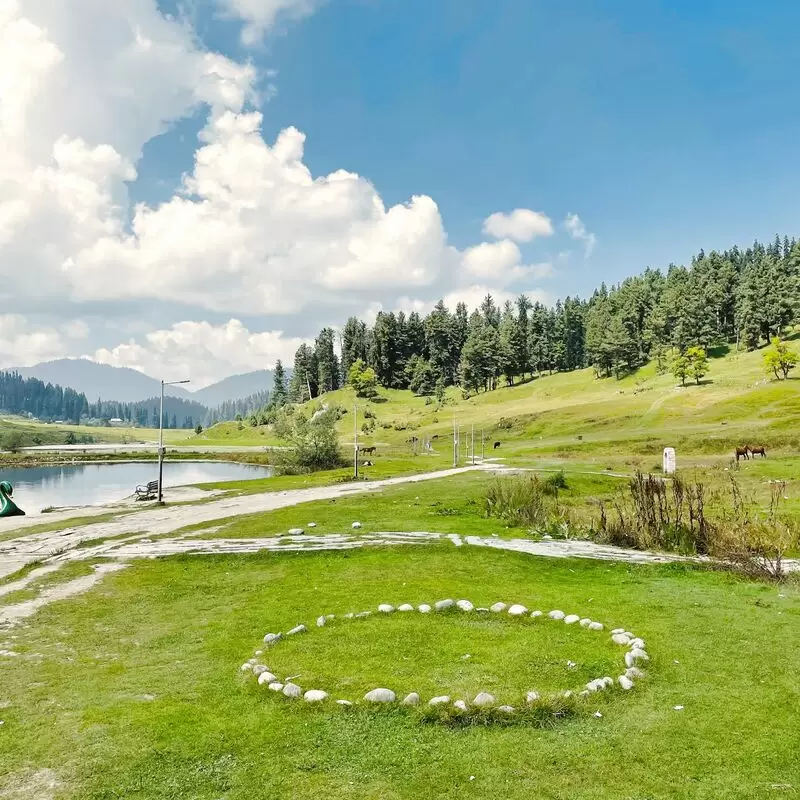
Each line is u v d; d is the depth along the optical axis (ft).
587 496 133.49
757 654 35.32
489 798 21.56
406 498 124.88
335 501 124.57
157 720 27.94
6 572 68.69
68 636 42.80
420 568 62.28
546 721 27.09
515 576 58.70
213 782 22.89
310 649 36.91
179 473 328.90
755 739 25.46
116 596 55.42
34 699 31.14
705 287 586.86
